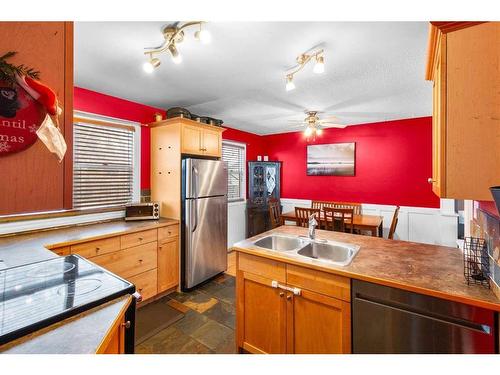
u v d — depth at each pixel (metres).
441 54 1.01
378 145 4.31
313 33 1.65
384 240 2.02
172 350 1.89
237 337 1.82
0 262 1.41
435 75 1.26
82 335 0.78
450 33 0.99
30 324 0.79
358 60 2.04
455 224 3.73
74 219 2.58
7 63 0.82
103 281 1.14
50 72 0.93
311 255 1.98
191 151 3.09
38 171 0.89
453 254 1.64
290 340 1.58
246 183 5.16
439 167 1.04
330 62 2.08
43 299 0.96
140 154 3.20
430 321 1.16
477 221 1.44
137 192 3.18
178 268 2.96
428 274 1.31
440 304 1.14
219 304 2.63
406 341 1.22
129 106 3.07
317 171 4.91
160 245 2.74
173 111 3.01
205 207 3.12
